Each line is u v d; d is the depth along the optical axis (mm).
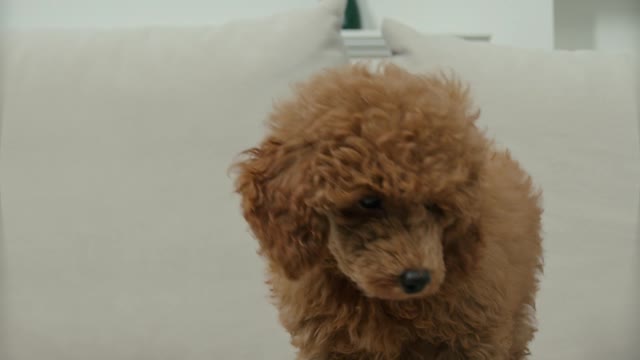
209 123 1097
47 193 1082
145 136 1098
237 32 1166
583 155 1131
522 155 1123
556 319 1066
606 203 1116
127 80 1120
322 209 684
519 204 909
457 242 723
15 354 1044
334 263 733
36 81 1116
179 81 1116
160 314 1055
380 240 661
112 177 1089
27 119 1100
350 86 721
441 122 683
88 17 1729
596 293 1078
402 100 698
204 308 1057
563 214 1106
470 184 697
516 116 1137
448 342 791
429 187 652
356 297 764
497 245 806
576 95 1162
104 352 1048
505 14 1719
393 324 774
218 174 1083
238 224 1078
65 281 1063
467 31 1740
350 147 664
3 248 1065
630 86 1181
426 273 643
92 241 1073
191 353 1045
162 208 1080
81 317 1056
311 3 1736
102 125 1101
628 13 1885
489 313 781
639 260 1095
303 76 1119
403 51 1209
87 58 1136
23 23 1713
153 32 1178
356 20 1720
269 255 740
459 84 879
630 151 1139
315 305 783
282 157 718
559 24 1896
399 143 655
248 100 1102
